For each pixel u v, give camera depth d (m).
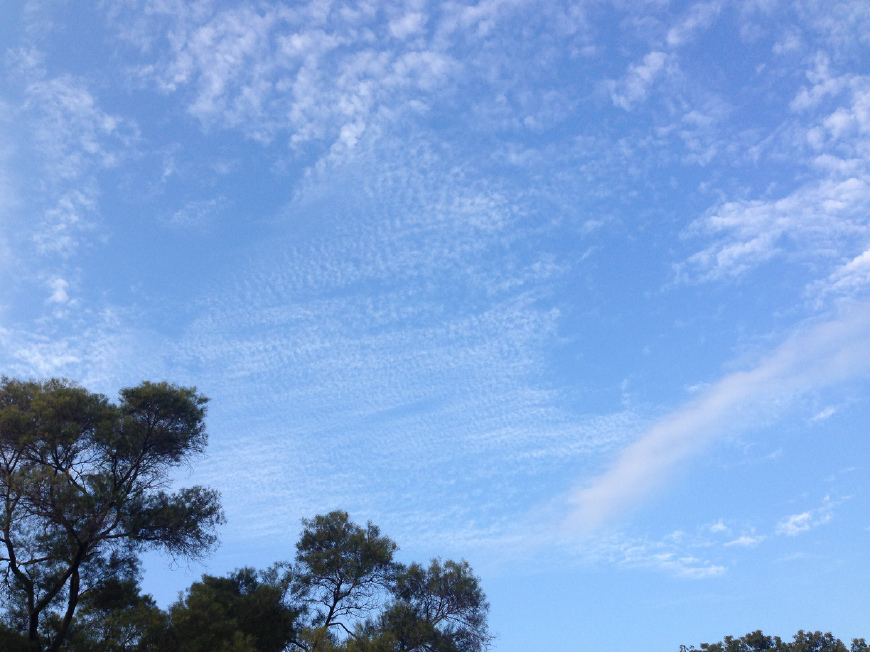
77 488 16.48
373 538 21.03
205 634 16.41
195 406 19.66
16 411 17.36
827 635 32.38
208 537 18.12
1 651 14.30
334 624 19.64
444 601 20.94
